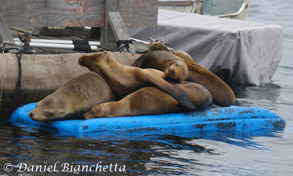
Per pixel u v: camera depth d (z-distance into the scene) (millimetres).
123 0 28844
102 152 16750
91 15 27969
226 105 24125
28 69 22484
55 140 18031
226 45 38062
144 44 31156
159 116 21047
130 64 25609
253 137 20984
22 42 25188
